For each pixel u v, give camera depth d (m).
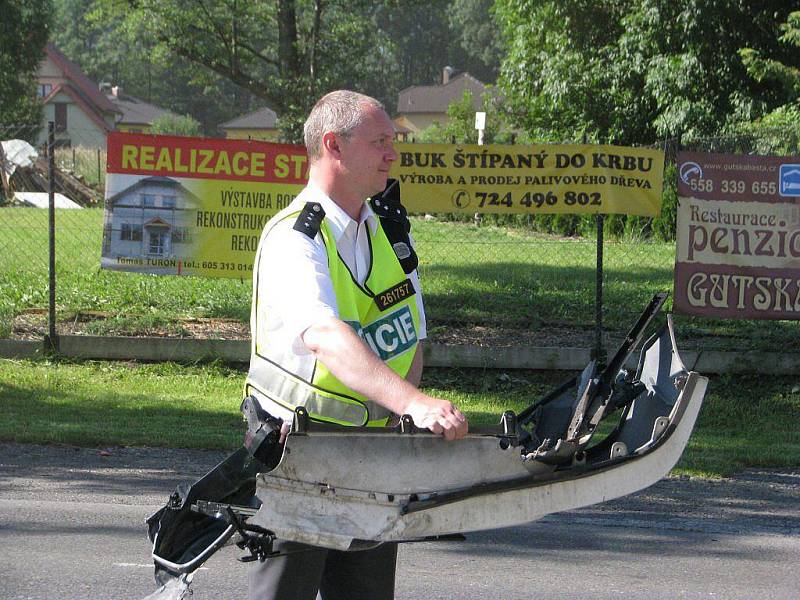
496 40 111.38
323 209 2.95
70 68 91.31
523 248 18.92
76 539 6.02
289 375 2.93
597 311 10.98
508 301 13.84
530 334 12.25
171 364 11.38
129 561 5.66
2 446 8.12
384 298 3.05
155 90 116.31
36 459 7.79
